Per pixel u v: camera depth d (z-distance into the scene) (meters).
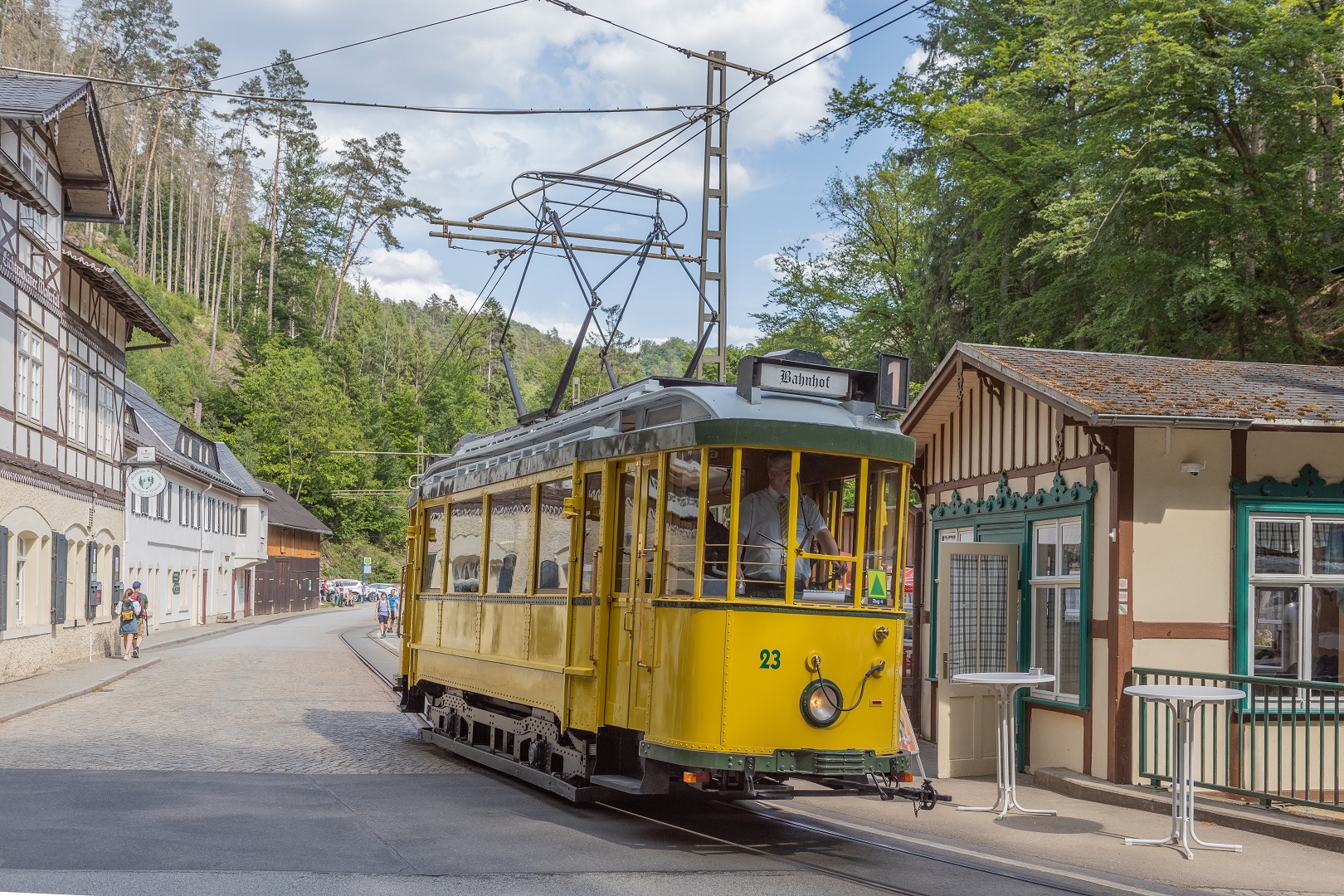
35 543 25.22
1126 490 11.98
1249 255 22.61
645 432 9.75
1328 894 7.91
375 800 10.98
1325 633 12.34
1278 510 12.22
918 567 17.16
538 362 141.88
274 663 31.34
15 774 11.84
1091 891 7.75
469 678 13.63
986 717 13.59
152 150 107.88
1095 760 12.19
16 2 85.19
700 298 16.80
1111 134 22.66
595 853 8.66
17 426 23.52
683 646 8.95
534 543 11.73
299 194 116.56
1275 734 12.02
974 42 29.47
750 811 10.79
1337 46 20.95
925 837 9.61
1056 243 23.86
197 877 7.46
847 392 9.58
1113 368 13.93
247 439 92.12
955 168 28.70
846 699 9.04
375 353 128.75
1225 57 21.02
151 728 16.56
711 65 21.73
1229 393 12.62
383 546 102.00
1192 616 12.01
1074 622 12.85
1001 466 14.74
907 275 37.56
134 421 44.72
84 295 29.27
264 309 112.81
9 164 19.61
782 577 9.00
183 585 51.25
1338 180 22.64
